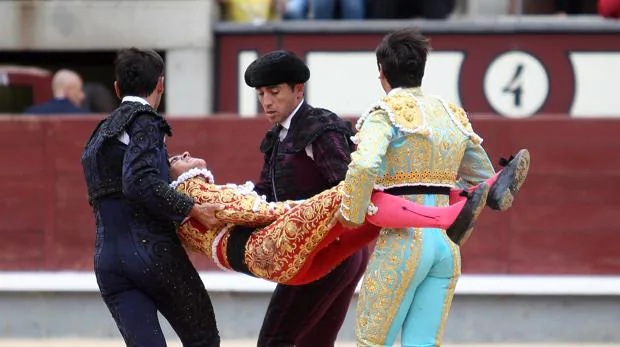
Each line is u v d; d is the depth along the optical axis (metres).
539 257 18.28
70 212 18.42
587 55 23.14
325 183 10.91
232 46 23.81
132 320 10.21
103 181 10.27
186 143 18.20
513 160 9.82
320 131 10.70
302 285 11.04
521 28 23.03
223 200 10.44
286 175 10.93
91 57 26.06
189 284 10.37
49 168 18.39
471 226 9.81
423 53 10.22
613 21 23.16
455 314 17.70
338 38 23.11
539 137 18.20
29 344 17.31
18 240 18.44
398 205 9.79
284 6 24.20
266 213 10.34
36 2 24.56
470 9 24.61
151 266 10.17
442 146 10.05
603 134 18.23
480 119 18.17
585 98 23.17
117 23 24.36
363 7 23.33
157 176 10.03
